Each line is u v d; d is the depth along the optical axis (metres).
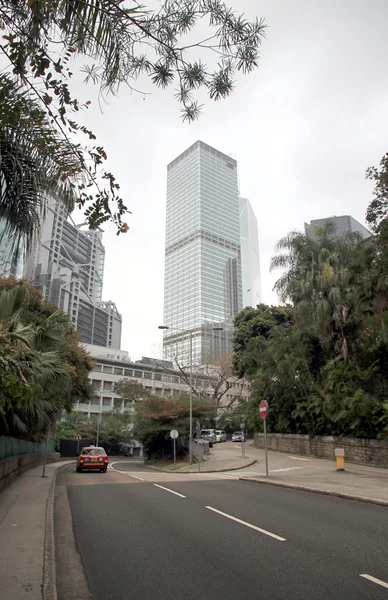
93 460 23.16
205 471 22.23
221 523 7.87
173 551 6.03
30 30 4.19
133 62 4.61
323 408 24.62
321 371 26.95
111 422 63.78
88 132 5.07
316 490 12.14
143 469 31.81
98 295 143.75
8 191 6.24
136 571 5.20
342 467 18.23
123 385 69.75
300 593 4.44
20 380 7.74
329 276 25.48
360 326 24.31
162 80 4.76
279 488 13.41
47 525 7.69
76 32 4.20
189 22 4.51
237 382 58.81
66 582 4.89
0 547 6.14
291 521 8.02
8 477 13.84
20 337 8.20
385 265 19.03
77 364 29.25
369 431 21.52
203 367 58.06
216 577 4.94
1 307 11.66
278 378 30.33
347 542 6.46
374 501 10.21
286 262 30.84
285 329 33.72
